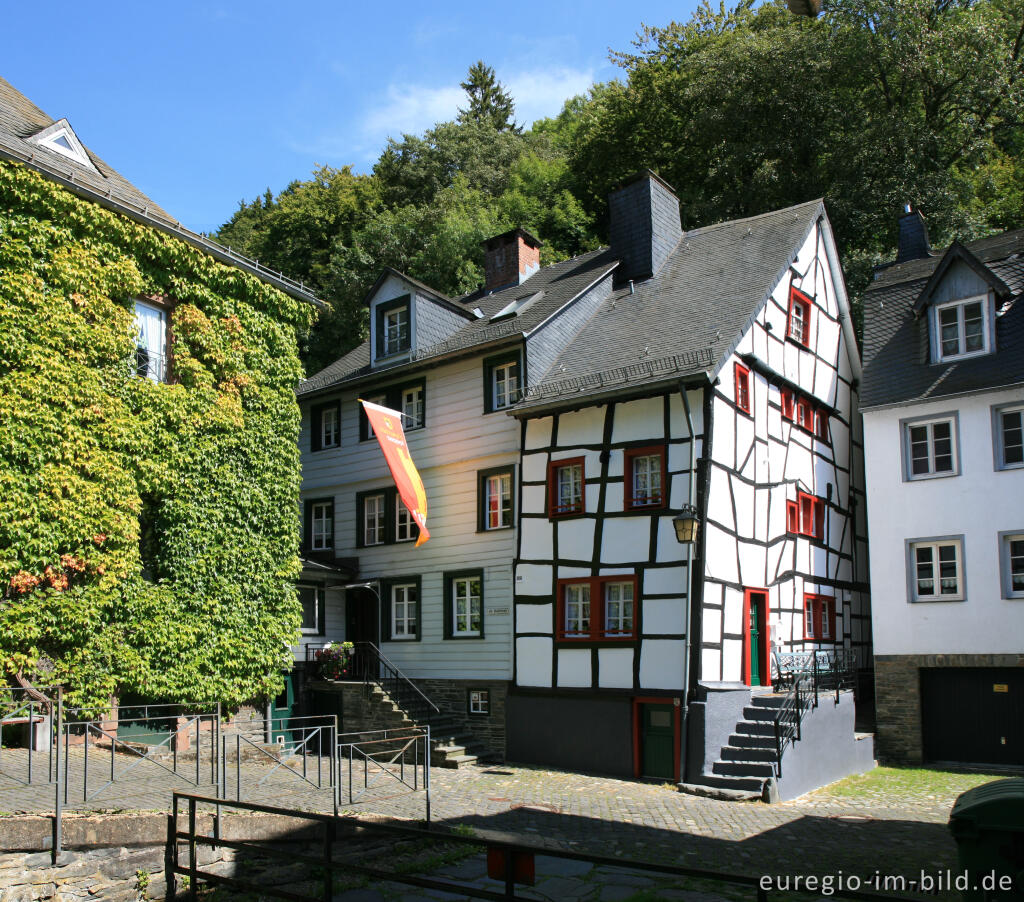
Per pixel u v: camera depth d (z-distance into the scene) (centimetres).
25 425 1303
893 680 1852
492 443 1980
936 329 1948
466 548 1989
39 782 1058
